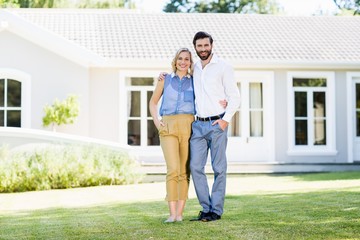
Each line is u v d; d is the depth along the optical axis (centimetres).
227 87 646
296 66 1744
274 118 1752
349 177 1400
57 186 1256
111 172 1320
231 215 676
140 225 623
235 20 2036
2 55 1617
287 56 1756
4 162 1226
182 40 1827
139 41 1795
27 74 1623
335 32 1973
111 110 1683
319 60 1731
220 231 567
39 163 1246
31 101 1622
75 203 920
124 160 1359
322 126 1791
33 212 800
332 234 545
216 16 2055
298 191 1000
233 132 1766
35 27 1594
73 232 592
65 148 1299
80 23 1906
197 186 648
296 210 709
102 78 1684
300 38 1908
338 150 1778
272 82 1748
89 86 1669
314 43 1872
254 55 1753
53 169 1245
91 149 1330
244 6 3684
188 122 648
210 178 1524
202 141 649
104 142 1388
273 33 1939
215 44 1822
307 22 2053
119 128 1680
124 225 627
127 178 1348
